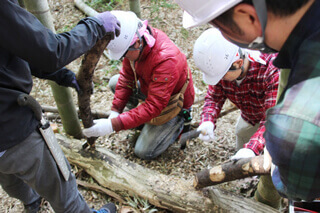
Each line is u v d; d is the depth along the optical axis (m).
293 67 0.61
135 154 2.42
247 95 1.82
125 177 1.98
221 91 1.98
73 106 2.30
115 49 1.78
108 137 2.59
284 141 0.56
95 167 2.08
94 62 1.44
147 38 1.83
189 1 0.70
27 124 1.21
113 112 2.31
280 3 0.54
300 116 0.54
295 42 0.59
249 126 2.11
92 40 1.25
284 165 0.60
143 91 2.27
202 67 1.65
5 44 1.00
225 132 2.63
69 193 1.50
